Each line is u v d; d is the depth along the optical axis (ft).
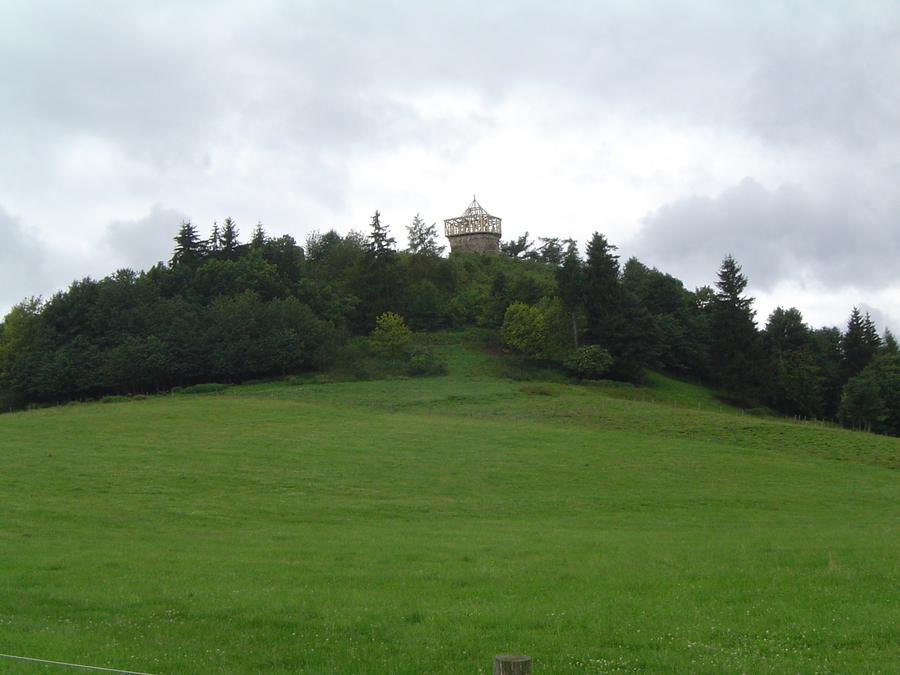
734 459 172.35
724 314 313.12
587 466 159.02
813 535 97.04
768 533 100.58
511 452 169.89
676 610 52.49
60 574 67.82
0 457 151.23
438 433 189.47
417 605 54.80
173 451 160.86
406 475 145.38
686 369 346.33
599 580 63.62
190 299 330.95
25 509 109.50
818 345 354.74
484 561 75.25
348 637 47.50
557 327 316.19
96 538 91.45
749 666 41.39
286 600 56.39
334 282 385.29
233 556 79.41
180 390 276.21
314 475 142.51
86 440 173.37
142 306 312.09
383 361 311.68
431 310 370.53
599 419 218.38
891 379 273.33
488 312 356.18
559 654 43.73
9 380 294.46
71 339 299.99
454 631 48.08
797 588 58.85
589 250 323.78
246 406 229.86
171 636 47.98
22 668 41.14
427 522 109.91
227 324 296.71
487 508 121.90
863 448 192.24
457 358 319.27
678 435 200.95
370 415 215.72
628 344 305.32
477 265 444.96
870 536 95.50
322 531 100.27
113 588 61.62
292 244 433.89
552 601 56.08
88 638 47.42
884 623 48.49
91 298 314.35
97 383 278.26
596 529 104.94
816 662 41.98
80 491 124.26
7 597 58.39
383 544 87.86
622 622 49.67
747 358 305.73
